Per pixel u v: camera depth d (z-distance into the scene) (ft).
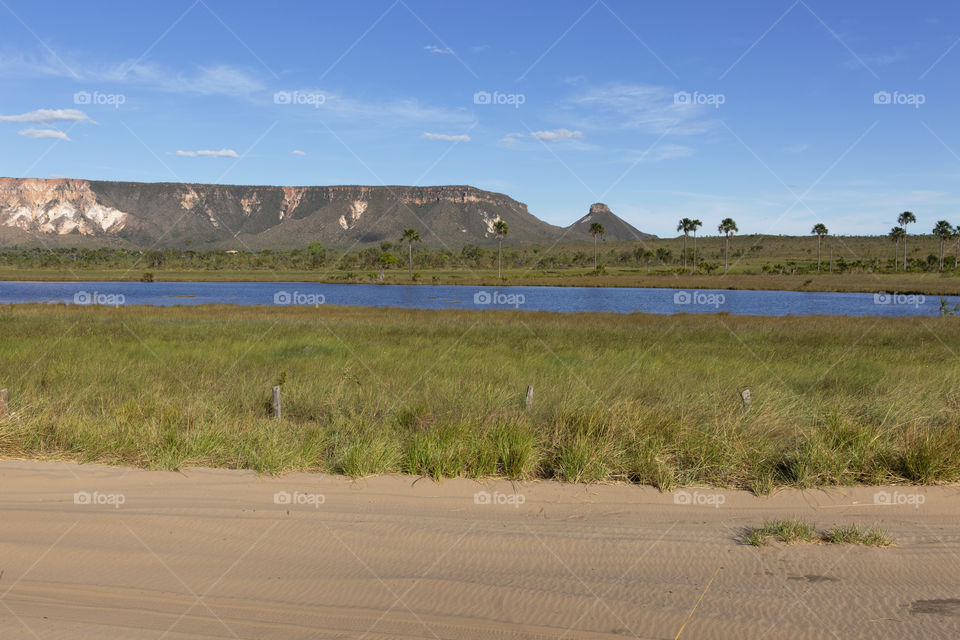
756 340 64.44
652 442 21.40
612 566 13.43
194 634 10.82
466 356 48.91
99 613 11.50
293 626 11.10
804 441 21.61
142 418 25.72
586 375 38.60
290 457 20.58
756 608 11.67
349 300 172.86
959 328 78.79
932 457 19.38
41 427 23.81
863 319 96.02
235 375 37.60
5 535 14.89
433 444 20.72
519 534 15.14
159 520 15.88
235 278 325.83
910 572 13.11
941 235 332.39
